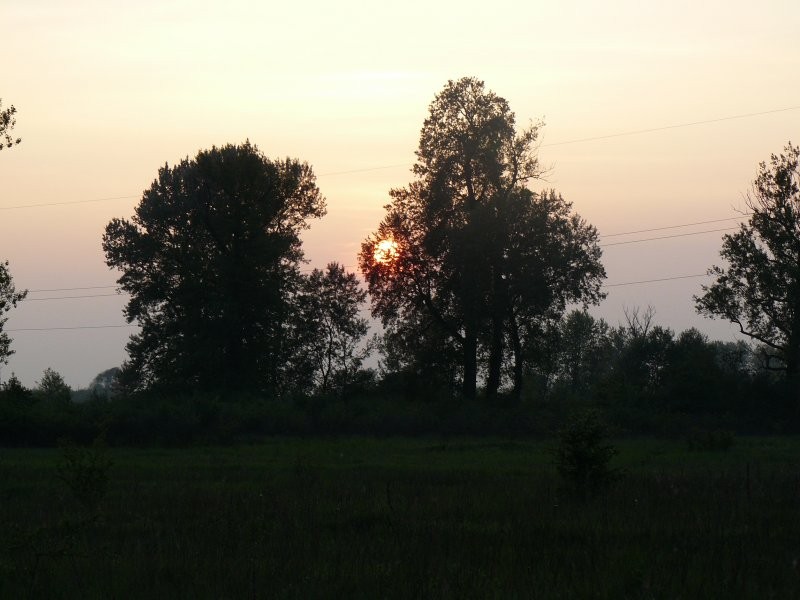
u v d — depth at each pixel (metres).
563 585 11.33
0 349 50.81
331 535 15.33
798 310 61.72
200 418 50.16
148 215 67.81
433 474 28.19
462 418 56.72
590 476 20.69
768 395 59.50
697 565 12.39
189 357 66.00
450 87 67.38
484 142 66.81
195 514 18.42
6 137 40.78
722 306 63.38
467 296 64.25
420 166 67.94
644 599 10.70
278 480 26.44
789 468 30.00
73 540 14.25
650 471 28.22
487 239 62.81
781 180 62.03
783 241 61.84
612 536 15.02
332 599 10.87
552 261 63.59
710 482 23.00
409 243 67.44
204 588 11.41
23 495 22.39
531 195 66.38
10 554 13.72
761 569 12.27
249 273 68.31
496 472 29.33
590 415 21.30
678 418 56.47
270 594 11.11
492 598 10.82
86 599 11.07
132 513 18.67
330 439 51.66
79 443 47.50
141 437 48.25
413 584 11.13
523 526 15.82
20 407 48.62
